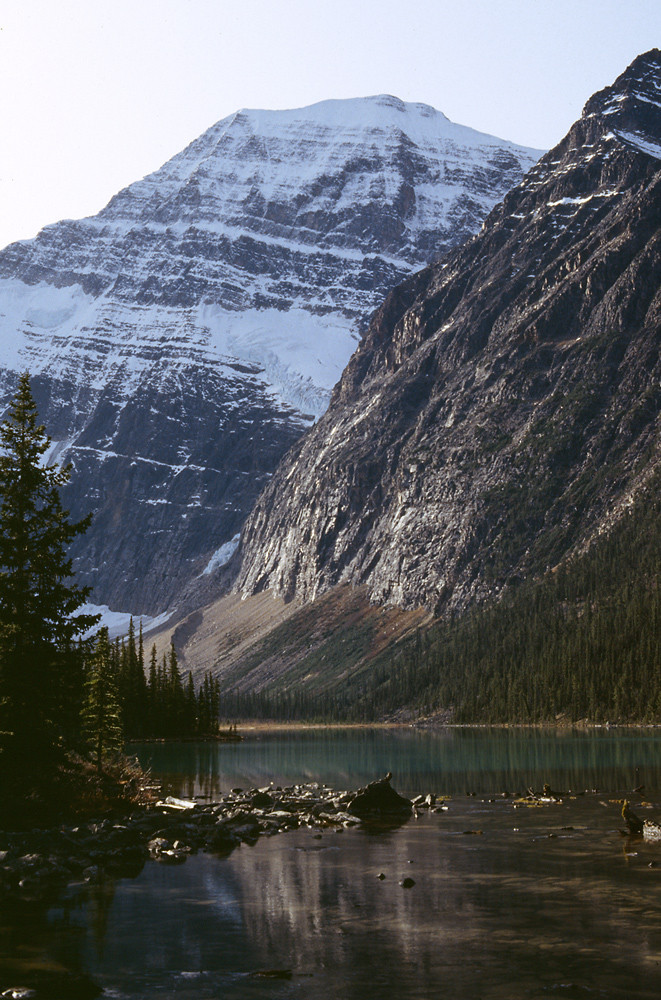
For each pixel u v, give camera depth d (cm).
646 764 9350
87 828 4703
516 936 2825
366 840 4794
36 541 4706
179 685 19112
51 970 2589
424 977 2466
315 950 2747
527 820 5366
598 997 2277
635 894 3303
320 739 19925
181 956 2706
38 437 4831
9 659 4584
